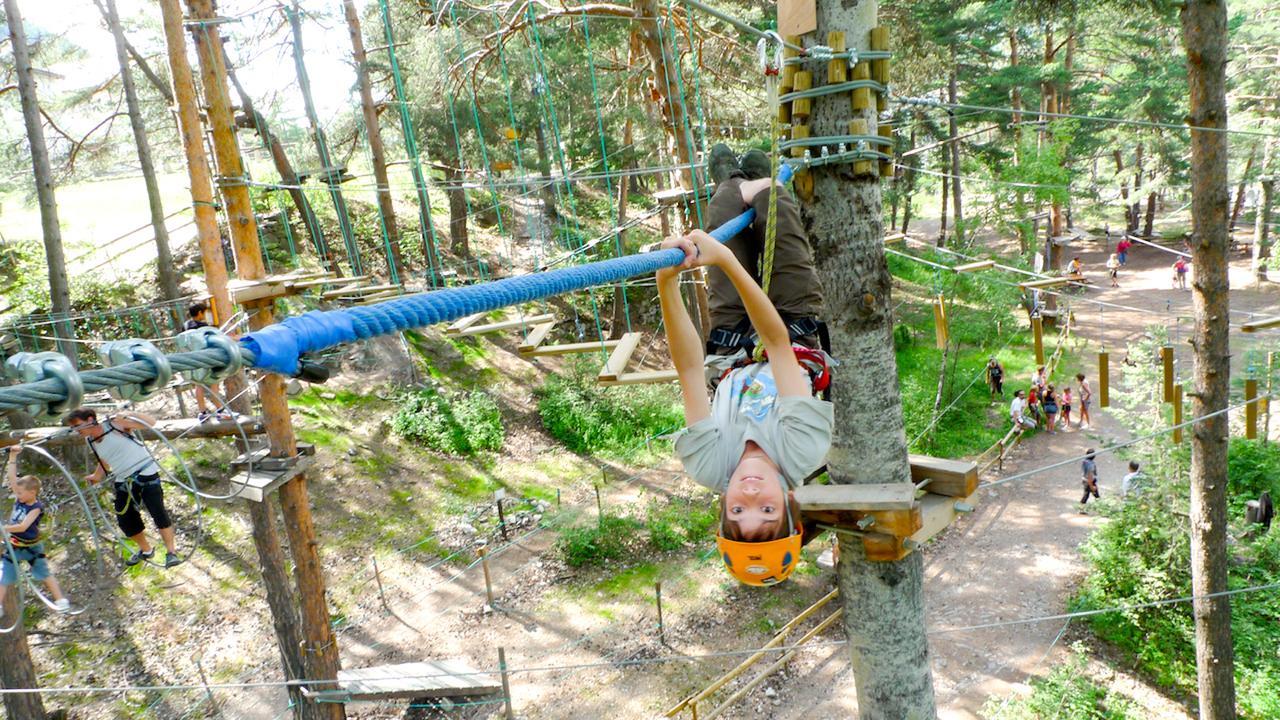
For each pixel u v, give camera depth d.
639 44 17.33
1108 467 18.83
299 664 11.69
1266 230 30.31
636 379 6.33
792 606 14.59
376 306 1.75
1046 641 13.56
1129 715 11.88
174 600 14.09
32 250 20.48
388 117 21.84
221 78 9.14
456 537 16.48
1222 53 8.61
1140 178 39.50
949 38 24.77
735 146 19.64
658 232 25.16
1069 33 28.28
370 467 17.86
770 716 12.23
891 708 4.76
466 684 11.95
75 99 18.91
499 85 17.39
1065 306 27.38
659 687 12.76
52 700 12.15
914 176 29.47
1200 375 9.59
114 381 1.35
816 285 3.46
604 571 15.67
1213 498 9.76
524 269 22.02
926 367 24.16
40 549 7.94
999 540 16.55
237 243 9.41
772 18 18.16
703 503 17.67
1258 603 13.00
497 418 19.59
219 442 16.92
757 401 2.82
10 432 8.03
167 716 12.20
